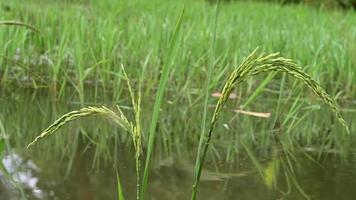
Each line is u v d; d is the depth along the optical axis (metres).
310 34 5.08
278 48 4.36
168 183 1.81
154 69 3.87
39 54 4.00
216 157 2.18
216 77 3.53
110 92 3.72
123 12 6.32
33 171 1.88
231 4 8.79
